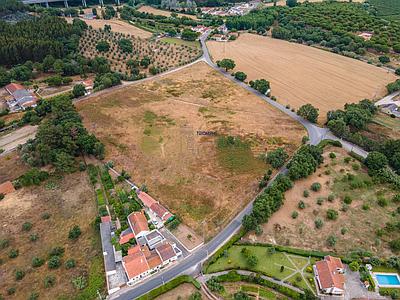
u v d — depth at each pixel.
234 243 115.25
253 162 153.75
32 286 104.19
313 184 136.50
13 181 145.00
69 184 145.12
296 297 97.38
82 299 98.81
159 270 108.06
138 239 116.00
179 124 184.12
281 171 148.12
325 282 99.50
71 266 109.00
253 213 120.00
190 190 139.00
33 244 118.38
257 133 174.62
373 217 124.31
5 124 185.88
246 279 103.12
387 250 112.00
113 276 105.06
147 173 149.25
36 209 132.62
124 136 174.75
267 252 111.75
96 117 191.12
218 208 130.12
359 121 173.00
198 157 157.88
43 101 196.12
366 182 138.62
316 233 118.56
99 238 119.75
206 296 99.56
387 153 151.25
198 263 109.44
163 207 128.62
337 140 167.12
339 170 146.62
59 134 158.12
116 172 150.75
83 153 163.50
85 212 130.88
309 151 150.50
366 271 104.75
